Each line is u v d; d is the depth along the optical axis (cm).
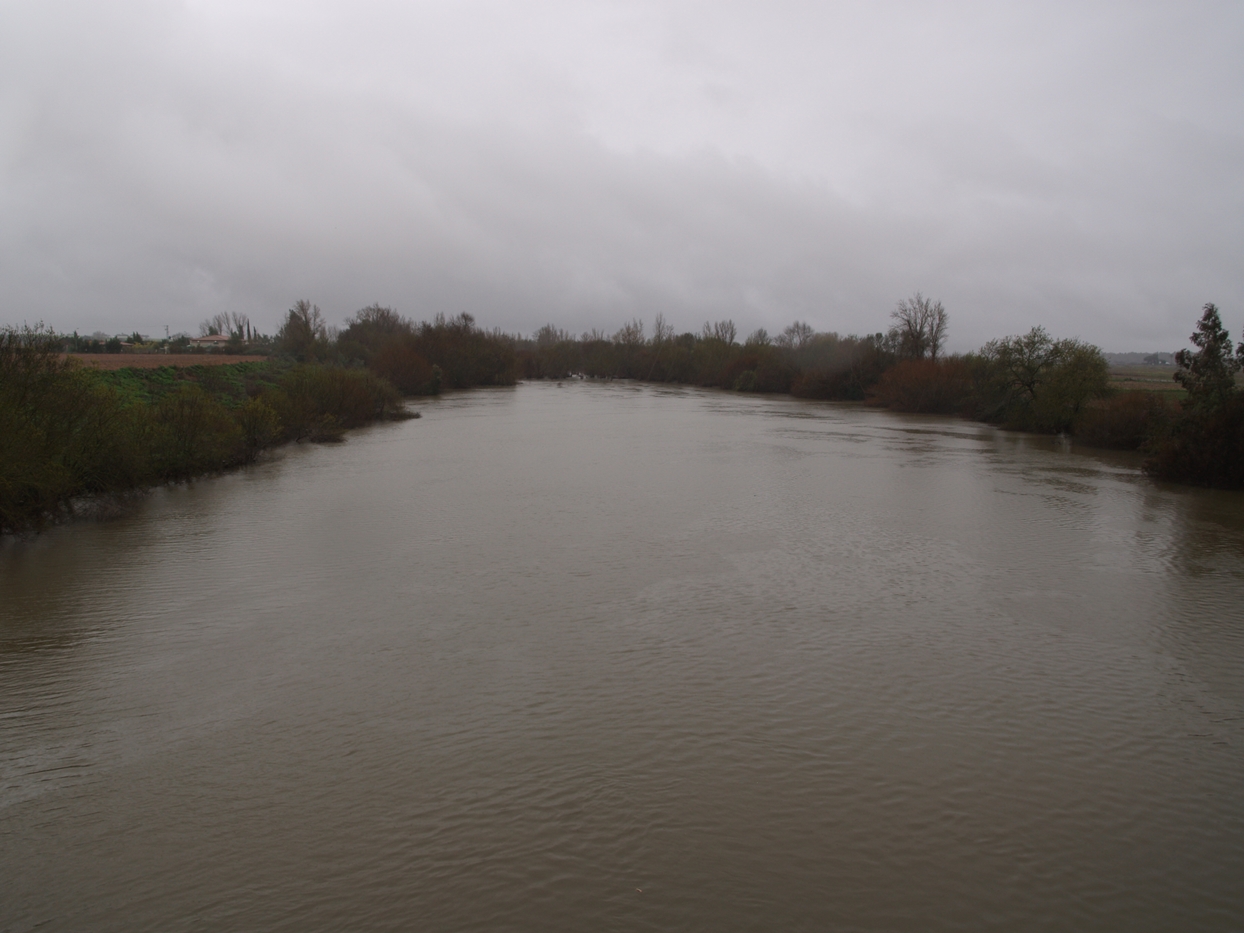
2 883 536
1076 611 1114
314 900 520
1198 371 2433
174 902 518
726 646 973
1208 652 967
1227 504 1916
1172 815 633
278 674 881
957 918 514
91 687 846
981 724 780
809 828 606
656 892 532
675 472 2361
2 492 1477
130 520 1656
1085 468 2528
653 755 711
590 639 992
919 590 1206
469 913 509
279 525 1611
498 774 676
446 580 1234
